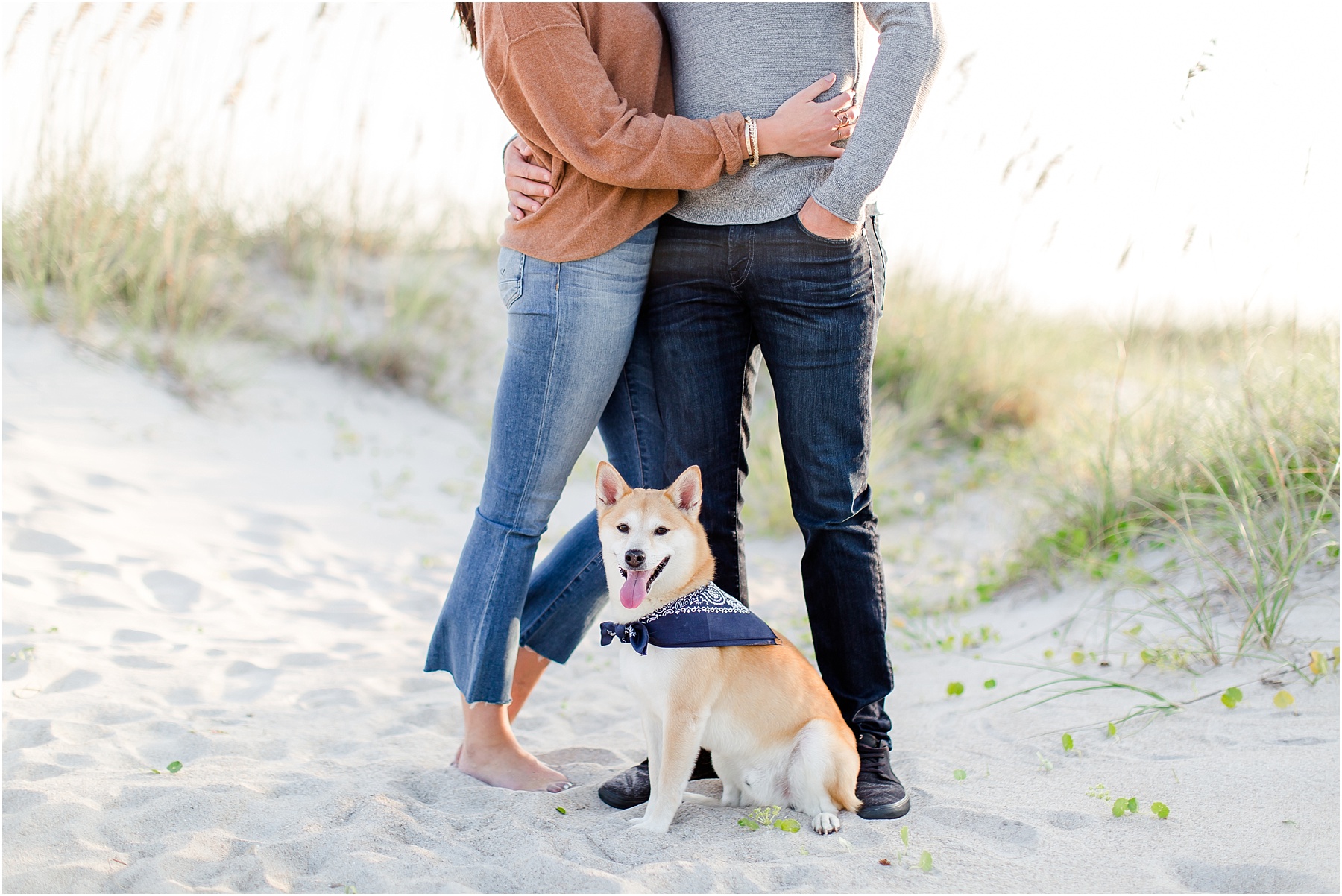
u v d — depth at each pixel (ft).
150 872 6.66
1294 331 14.26
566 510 24.00
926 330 27.48
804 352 8.39
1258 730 9.11
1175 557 14.20
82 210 24.25
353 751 9.83
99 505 17.31
